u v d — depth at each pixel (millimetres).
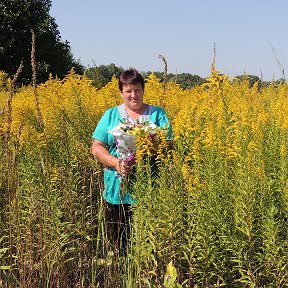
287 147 4637
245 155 4234
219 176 4164
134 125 4641
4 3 31172
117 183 5016
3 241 4645
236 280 3830
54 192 4703
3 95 9305
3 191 4828
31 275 4207
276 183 4180
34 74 4566
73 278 4754
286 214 3953
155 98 8188
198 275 4000
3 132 4973
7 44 30766
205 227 3883
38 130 6082
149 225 4070
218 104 5750
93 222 5223
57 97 8578
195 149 4148
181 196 3992
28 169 4973
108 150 5180
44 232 4453
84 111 7422
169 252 4004
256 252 4012
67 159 5484
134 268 4336
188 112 5039
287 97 8453
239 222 3939
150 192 4086
